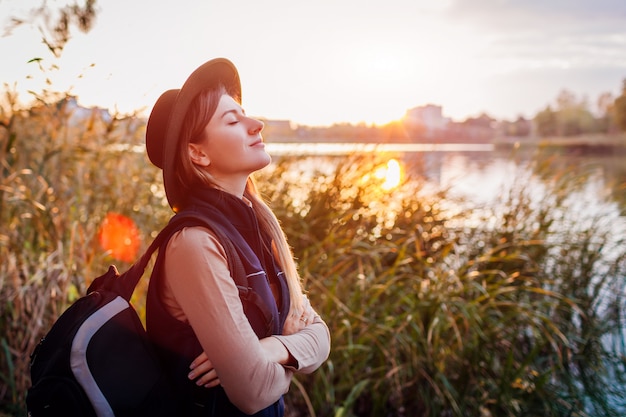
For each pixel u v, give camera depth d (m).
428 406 2.96
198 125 1.29
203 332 1.15
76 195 3.73
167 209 4.15
